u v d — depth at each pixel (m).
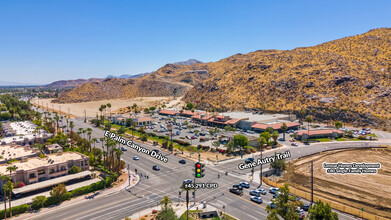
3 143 125.31
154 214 62.03
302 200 69.38
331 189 77.69
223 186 79.75
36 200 66.12
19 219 60.91
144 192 76.44
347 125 190.12
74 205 68.38
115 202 69.81
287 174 90.94
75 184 80.88
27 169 80.75
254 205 66.69
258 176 88.88
